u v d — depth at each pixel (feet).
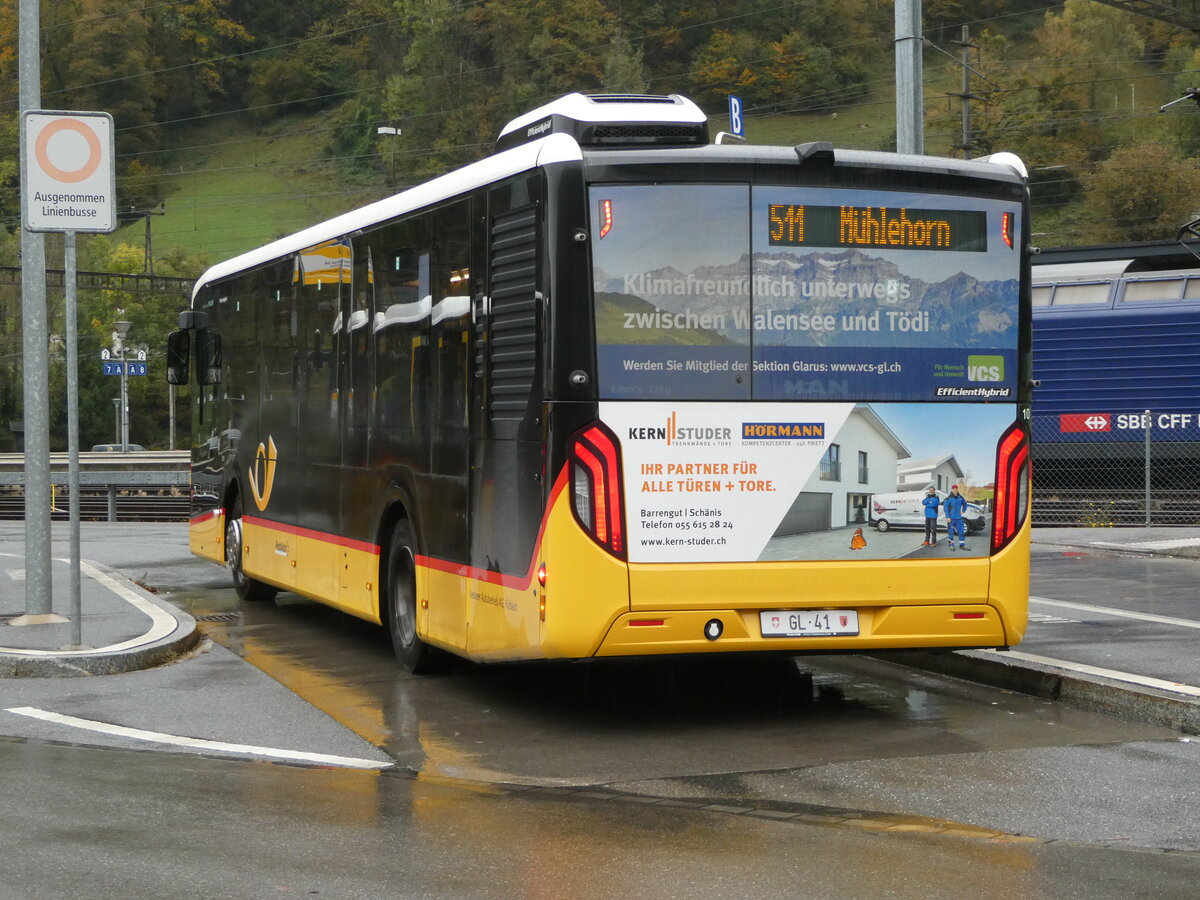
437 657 33.53
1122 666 31.37
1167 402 81.76
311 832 20.11
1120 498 81.10
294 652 37.88
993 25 466.29
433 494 31.30
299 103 547.90
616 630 26.22
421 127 456.86
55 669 33.76
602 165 26.43
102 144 36.22
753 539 26.84
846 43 451.12
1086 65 379.76
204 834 19.97
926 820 20.88
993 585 27.96
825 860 18.75
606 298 26.32
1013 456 28.25
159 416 343.87
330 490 38.27
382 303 34.47
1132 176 282.97
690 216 26.71
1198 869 18.35
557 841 19.66
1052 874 18.10
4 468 124.88
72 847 19.27
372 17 556.51
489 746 26.30
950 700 30.37
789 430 27.02
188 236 463.83
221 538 50.11
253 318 45.73
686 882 17.74
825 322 27.25
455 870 18.26
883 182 27.58
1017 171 28.53
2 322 329.72
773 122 435.12
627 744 26.43
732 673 33.88
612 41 428.97
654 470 26.43
